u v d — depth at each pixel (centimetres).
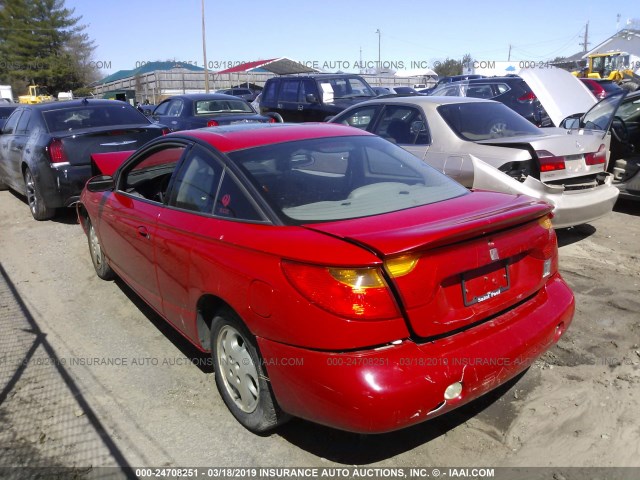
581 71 3322
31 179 816
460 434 317
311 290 258
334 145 376
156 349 427
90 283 565
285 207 311
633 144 769
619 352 394
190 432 326
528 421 325
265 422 303
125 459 305
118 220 447
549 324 309
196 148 376
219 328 328
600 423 320
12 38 5825
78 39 6100
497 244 289
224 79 3625
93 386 378
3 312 505
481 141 598
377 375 251
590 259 581
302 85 1352
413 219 295
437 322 268
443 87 1377
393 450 306
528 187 554
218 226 322
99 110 831
